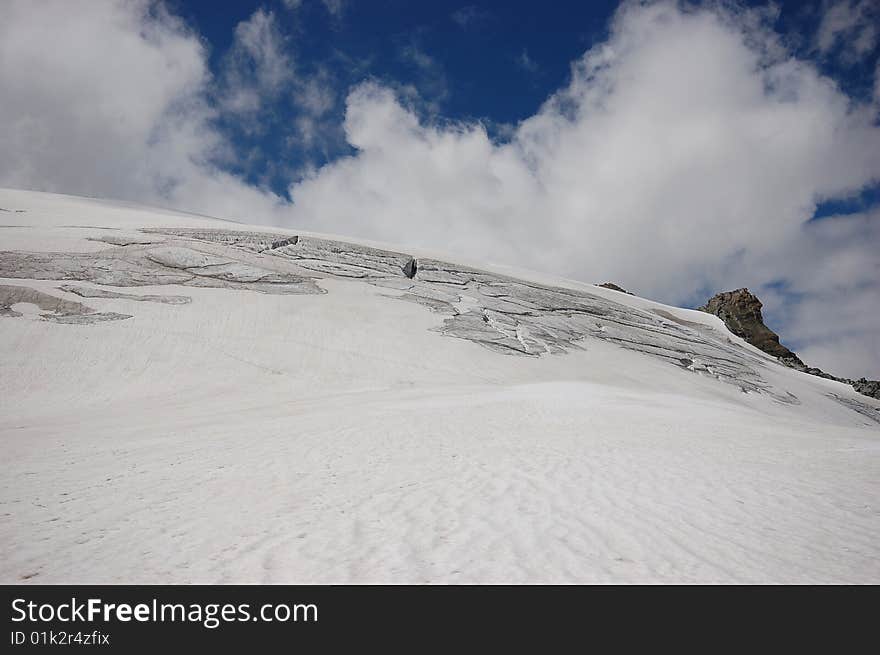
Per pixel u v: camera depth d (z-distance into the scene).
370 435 12.55
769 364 59.41
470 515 6.32
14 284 27.95
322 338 30.67
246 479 8.20
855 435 17.16
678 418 17.00
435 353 31.83
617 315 48.94
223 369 25.16
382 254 45.88
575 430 13.67
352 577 4.62
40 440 12.62
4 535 5.62
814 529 5.73
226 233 41.81
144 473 8.65
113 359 24.14
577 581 4.52
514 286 47.00
